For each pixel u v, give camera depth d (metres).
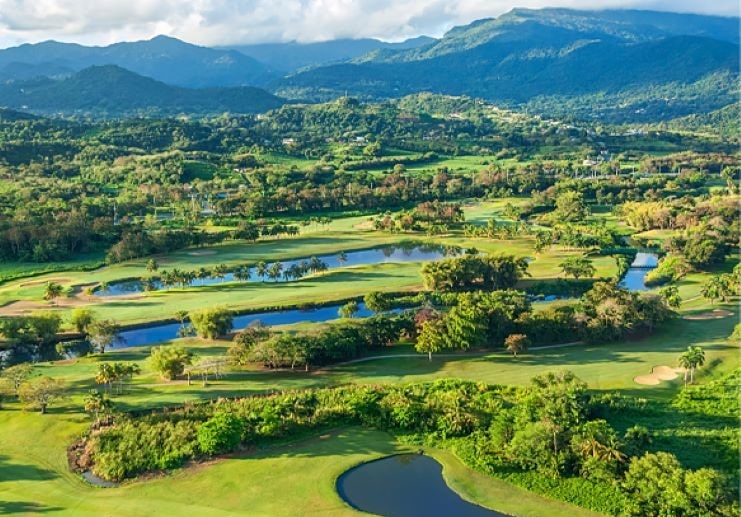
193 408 117.56
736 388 121.19
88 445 106.38
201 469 100.94
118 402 122.31
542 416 101.75
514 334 145.88
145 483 97.75
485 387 121.56
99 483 98.50
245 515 89.38
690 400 117.62
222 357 142.25
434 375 133.25
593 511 88.00
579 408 105.06
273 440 108.69
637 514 85.75
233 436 105.50
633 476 89.00
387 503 92.06
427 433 109.44
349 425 113.62
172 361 130.75
